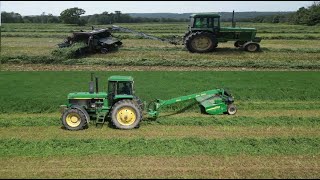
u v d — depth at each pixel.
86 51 29.08
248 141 12.85
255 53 29.42
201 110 16.73
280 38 41.34
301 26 64.62
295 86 20.22
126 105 13.99
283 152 12.02
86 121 13.99
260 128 14.34
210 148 12.25
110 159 11.38
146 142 12.64
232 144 12.62
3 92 18.72
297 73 23.47
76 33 28.97
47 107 16.67
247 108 17.02
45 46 34.88
